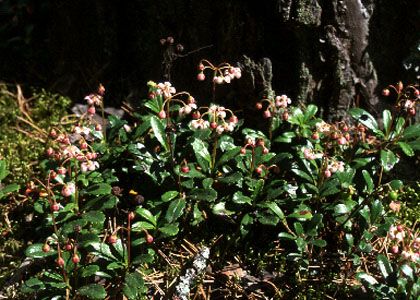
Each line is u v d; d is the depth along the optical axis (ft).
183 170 3.50
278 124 3.78
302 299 3.39
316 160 3.61
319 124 3.53
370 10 3.83
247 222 3.47
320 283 3.48
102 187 3.46
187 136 3.71
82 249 3.42
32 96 4.63
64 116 4.39
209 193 3.46
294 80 3.90
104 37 4.33
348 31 3.83
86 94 4.50
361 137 3.87
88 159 3.35
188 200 3.59
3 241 3.70
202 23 3.90
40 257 3.28
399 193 3.83
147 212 3.43
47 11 4.96
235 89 3.94
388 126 3.71
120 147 3.67
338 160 3.68
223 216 3.66
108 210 3.70
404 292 3.22
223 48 3.90
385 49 3.93
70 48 4.51
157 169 3.58
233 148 3.55
